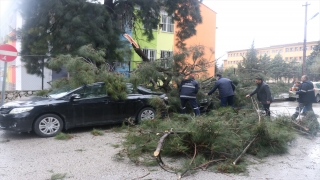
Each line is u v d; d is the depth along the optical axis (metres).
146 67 9.62
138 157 5.18
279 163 5.32
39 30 11.77
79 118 7.49
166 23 23.16
